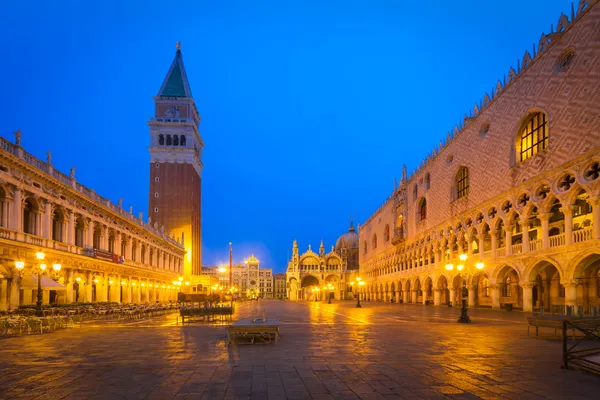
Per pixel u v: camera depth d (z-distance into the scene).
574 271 34.69
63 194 45.38
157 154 120.31
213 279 122.38
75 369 12.67
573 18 35.50
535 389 10.20
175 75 129.50
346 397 9.60
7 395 9.90
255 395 9.76
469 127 54.97
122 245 65.94
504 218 45.53
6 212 35.72
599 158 31.97
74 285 48.06
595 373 11.62
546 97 38.66
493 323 28.09
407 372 12.04
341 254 160.75
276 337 18.33
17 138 37.47
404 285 84.44
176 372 12.16
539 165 39.25
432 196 68.62
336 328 24.77
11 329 23.88
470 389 10.22
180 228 117.69
